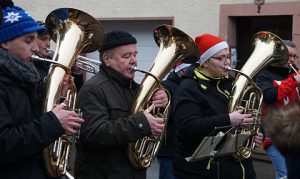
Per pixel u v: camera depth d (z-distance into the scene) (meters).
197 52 4.18
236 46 10.29
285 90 5.20
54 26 3.66
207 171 4.08
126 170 3.69
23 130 2.90
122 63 3.74
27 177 3.02
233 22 10.16
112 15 11.03
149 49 11.04
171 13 10.54
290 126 2.12
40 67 4.34
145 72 3.79
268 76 5.47
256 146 4.25
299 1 9.41
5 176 2.95
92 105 3.58
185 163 4.18
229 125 3.96
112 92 3.70
